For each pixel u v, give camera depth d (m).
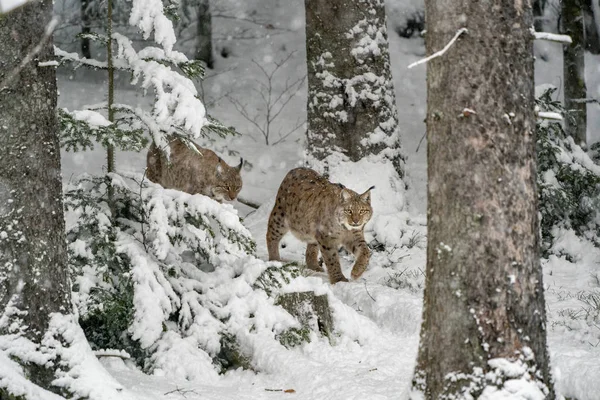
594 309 13.38
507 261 7.67
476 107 7.59
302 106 32.16
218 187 18.20
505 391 7.62
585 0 27.19
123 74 33.56
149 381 10.55
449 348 7.83
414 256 17.80
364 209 15.55
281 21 37.94
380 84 20.47
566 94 22.83
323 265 17.86
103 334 11.94
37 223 9.02
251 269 12.53
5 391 8.46
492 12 7.54
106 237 11.73
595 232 19.36
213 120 12.67
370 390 9.92
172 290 11.82
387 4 36.97
